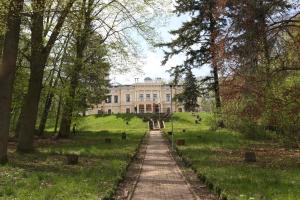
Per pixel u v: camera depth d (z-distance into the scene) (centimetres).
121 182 1515
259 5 2042
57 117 4072
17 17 1762
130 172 1817
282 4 2052
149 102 13238
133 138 4106
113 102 13412
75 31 2277
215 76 4088
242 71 2178
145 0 2334
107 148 2830
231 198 1130
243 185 1329
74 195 1178
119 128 7256
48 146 2902
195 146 3020
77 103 3662
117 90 13438
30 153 2227
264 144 2997
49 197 1120
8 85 1766
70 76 3312
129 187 1432
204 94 4453
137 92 13300
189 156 2333
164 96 13225
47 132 4653
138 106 13275
